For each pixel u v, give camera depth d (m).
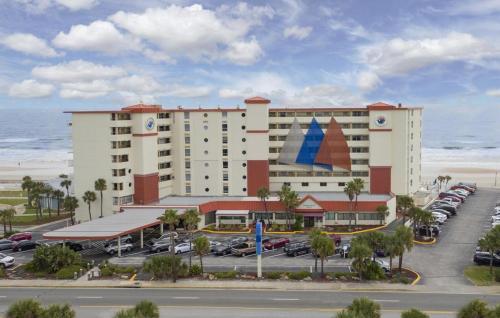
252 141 112.81
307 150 117.19
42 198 125.56
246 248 80.69
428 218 87.06
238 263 75.31
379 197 109.00
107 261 73.81
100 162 104.81
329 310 55.12
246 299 58.94
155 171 109.75
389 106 112.44
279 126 117.56
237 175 114.75
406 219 106.62
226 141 114.38
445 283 64.69
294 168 117.94
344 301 58.00
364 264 65.75
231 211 103.19
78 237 78.06
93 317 53.66
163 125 114.06
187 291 62.16
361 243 66.56
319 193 115.12
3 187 177.12
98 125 104.25
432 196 135.62
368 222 102.50
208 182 115.75
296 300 58.47
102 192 105.00
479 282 65.06
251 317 53.25
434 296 59.56
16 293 61.94
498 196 140.88
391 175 114.50
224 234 97.12
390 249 66.00
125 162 105.19
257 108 112.12
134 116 105.94
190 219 76.81
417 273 69.06
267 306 56.53
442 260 76.12
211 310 55.41
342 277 66.75
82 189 106.31
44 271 70.25
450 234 94.25
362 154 116.00
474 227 100.31
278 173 118.56
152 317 42.50
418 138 125.00
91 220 99.25
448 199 126.50
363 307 42.62
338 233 96.00
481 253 73.50
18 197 150.88
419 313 42.50
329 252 66.19
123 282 65.62
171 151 116.38
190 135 115.44
